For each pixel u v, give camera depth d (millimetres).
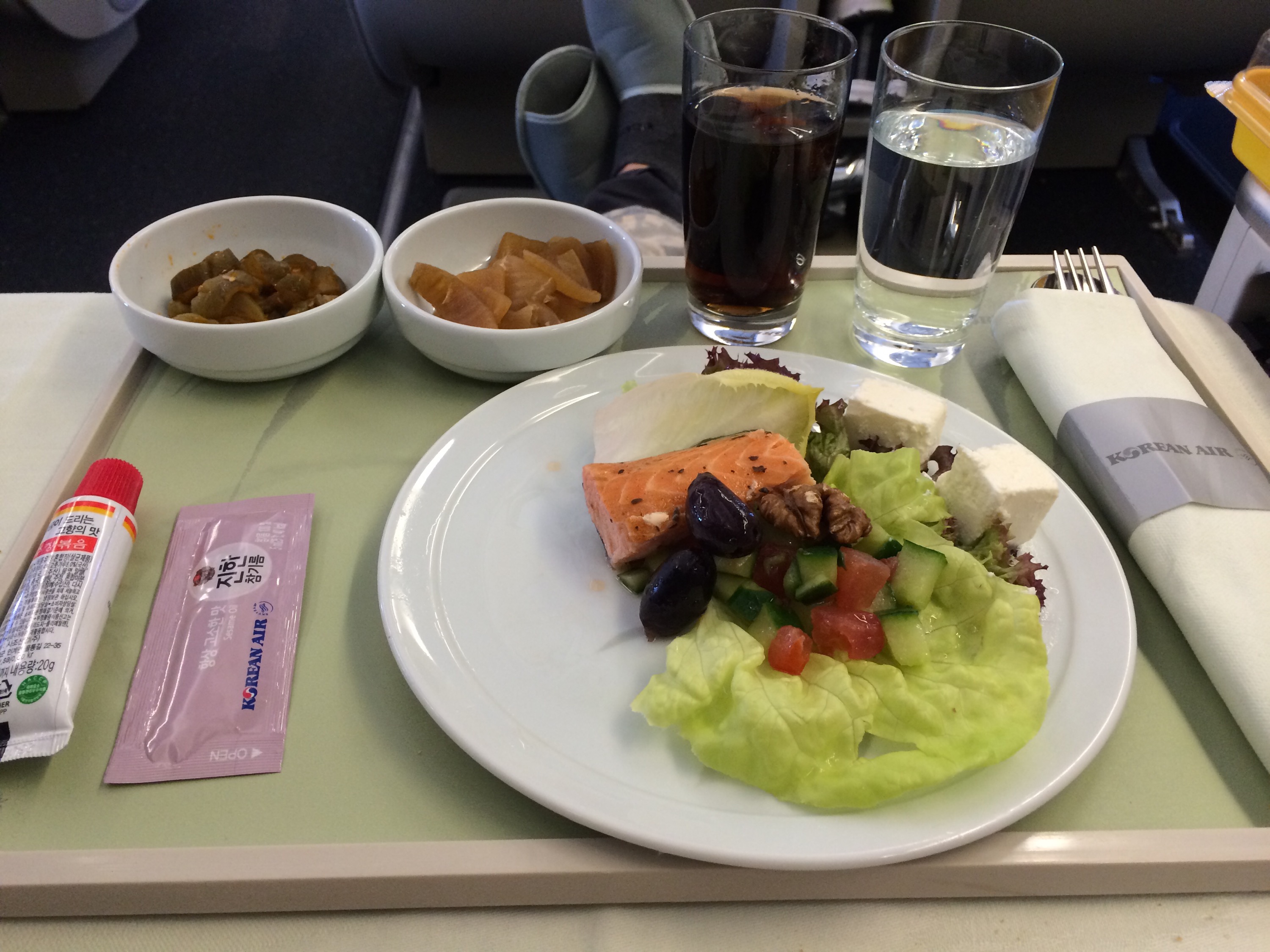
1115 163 2307
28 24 2156
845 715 535
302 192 2172
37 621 591
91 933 516
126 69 2580
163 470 770
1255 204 1074
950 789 530
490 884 517
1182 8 1824
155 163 2232
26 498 776
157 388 856
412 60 1972
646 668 608
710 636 587
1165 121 2404
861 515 631
